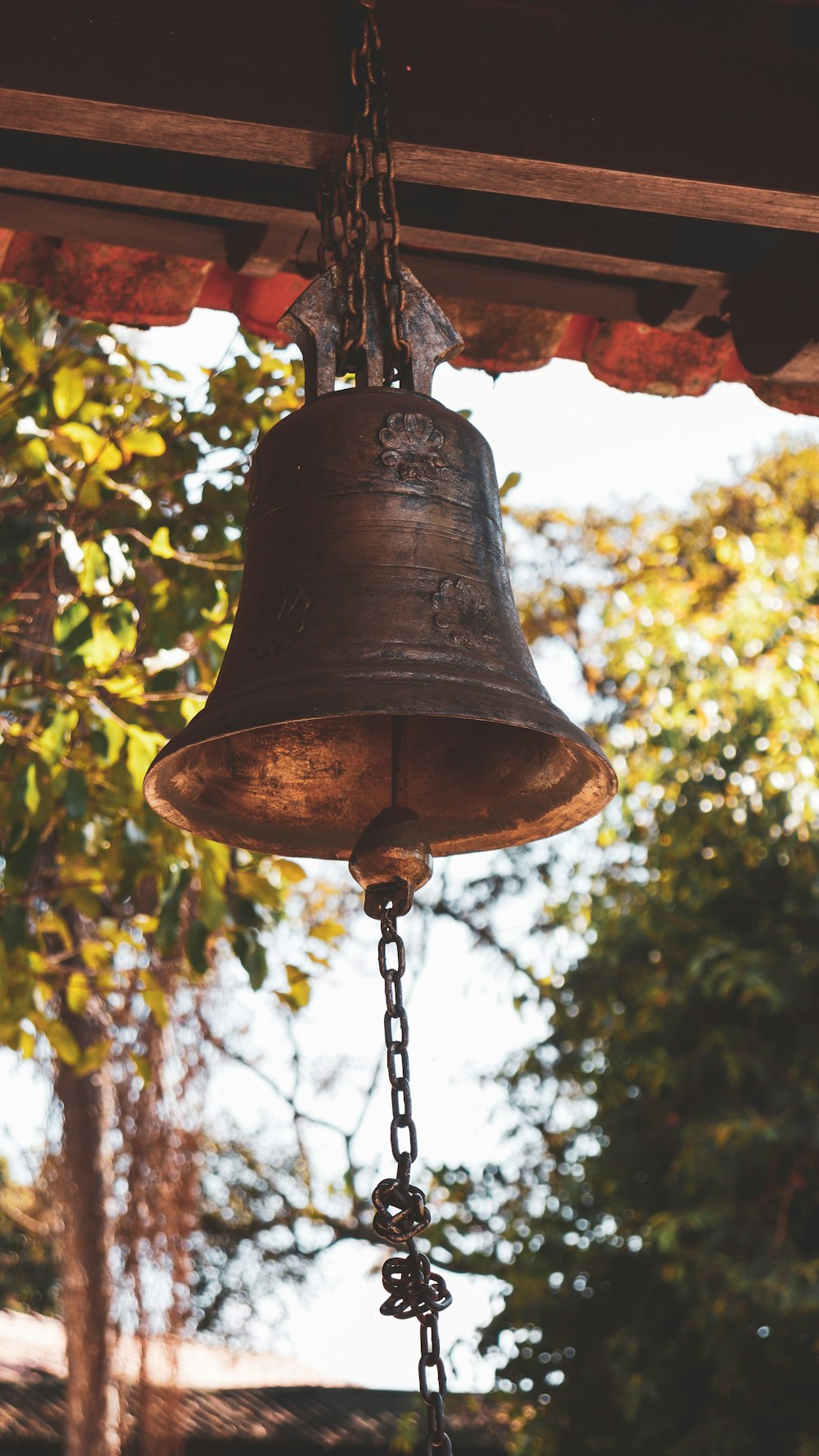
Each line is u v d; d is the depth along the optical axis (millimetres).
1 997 4918
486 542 2492
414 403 2469
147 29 2354
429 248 3086
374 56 2393
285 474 2467
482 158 2457
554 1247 10625
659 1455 9664
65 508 4926
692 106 2531
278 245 2871
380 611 2338
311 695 2172
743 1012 9969
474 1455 13172
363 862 2195
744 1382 9141
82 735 5230
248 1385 13820
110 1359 8820
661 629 9805
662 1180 10062
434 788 2742
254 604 2445
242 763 2703
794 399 3506
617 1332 9859
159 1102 8031
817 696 9156
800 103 2570
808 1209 9539
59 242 3217
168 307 3344
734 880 10016
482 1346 10422
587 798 2514
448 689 2225
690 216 2611
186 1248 8477
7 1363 13195
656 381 3547
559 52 2516
